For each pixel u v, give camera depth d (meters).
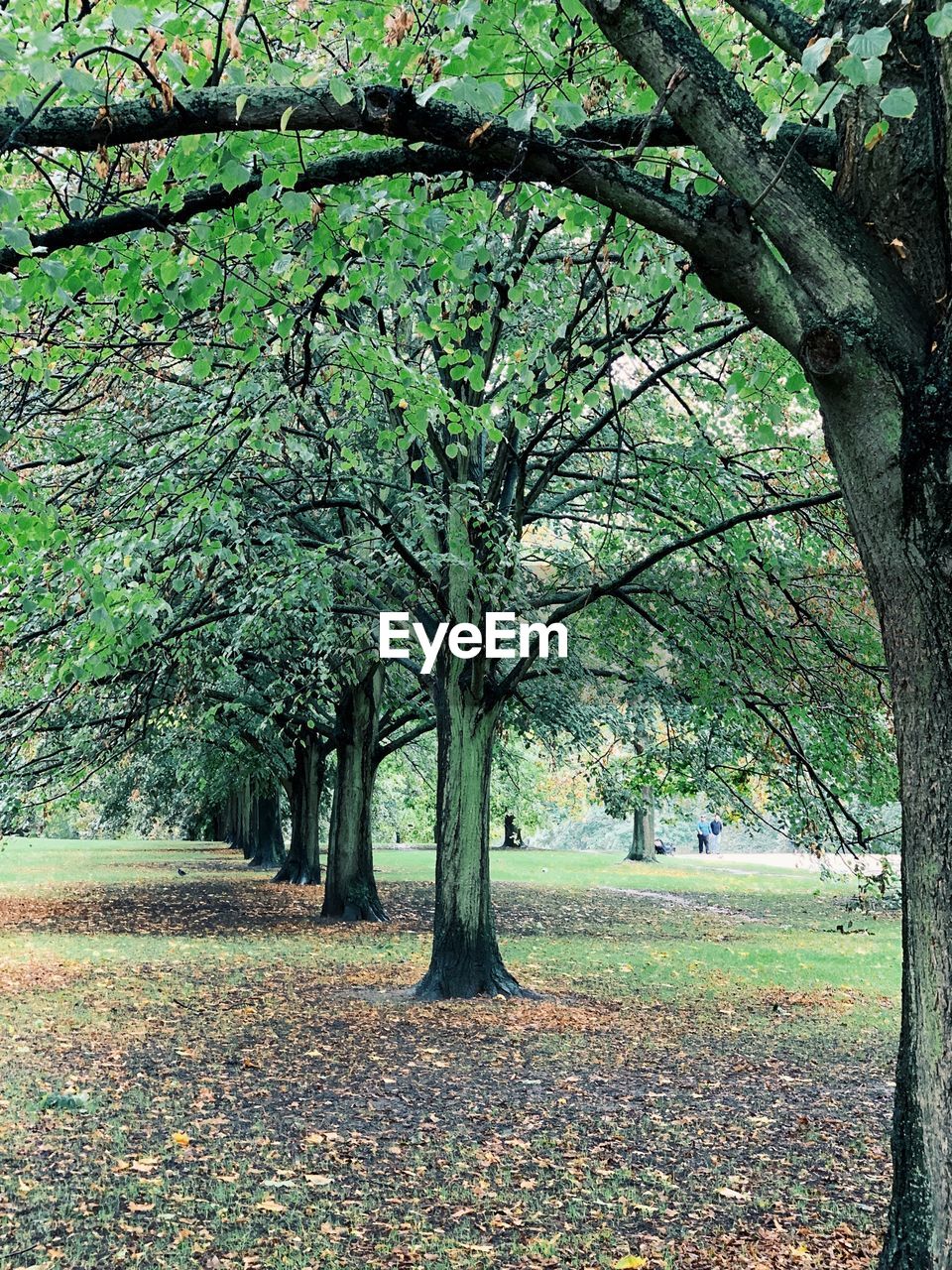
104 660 7.71
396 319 10.41
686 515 11.34
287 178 4.98
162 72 4.26
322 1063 8.55
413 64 5.45
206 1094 7.45
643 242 6.30
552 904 24.05
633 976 13.98
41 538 6.50
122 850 47.53
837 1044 9.79
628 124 4.59
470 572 10.84
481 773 12.20
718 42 6.34
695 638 11.93
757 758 12.78
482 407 7.64
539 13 5.47
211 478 7.85
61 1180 5.68
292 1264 4.66
